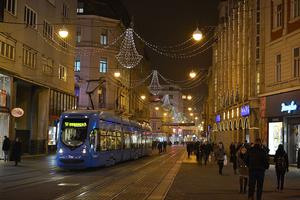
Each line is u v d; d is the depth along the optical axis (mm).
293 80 33906
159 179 24641
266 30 38625
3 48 36125
